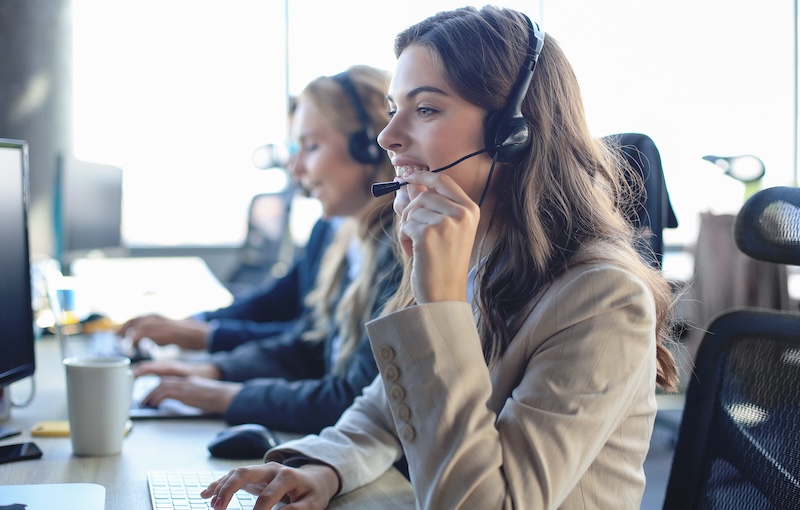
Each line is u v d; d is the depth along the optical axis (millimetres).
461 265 959
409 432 916
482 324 1072
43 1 3451
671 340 1173
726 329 1104
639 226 1219
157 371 1827
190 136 5105
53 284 2143
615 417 919
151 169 5078
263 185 5109
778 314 1066
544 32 1128
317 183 1966
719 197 5023
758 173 2992
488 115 1023
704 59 5102
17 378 1312
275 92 5117
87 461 1199
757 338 1067
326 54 5105
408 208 1002
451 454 879
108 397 1223
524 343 975
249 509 1010
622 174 1201
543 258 1021
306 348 2031
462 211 964
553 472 872
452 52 1012
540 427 885
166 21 5000
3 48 3367
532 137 1062
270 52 5090
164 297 3066
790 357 1024
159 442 1316
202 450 1275
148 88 5023
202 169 5133
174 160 5102
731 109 5125
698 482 1072
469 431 885
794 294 3424
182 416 1484
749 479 1013
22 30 3408
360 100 1917
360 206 1972
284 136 5137
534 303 1006
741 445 1033
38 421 1431
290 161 2057
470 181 1039
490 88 1010
